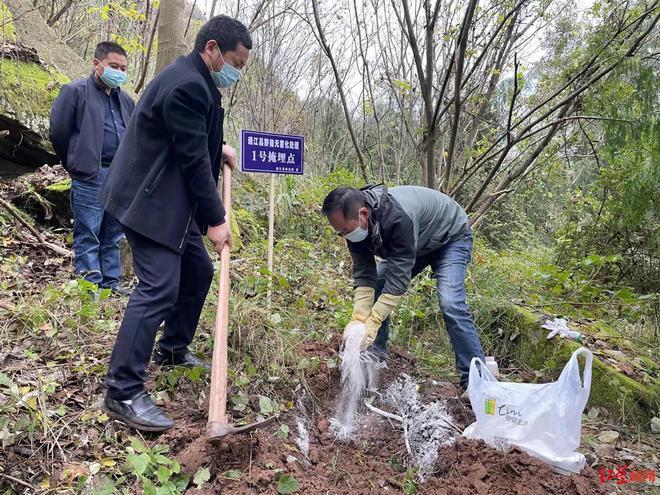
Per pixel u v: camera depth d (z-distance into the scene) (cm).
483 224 1078
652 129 412
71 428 228
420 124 629
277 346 317
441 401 311
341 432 279
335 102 977
